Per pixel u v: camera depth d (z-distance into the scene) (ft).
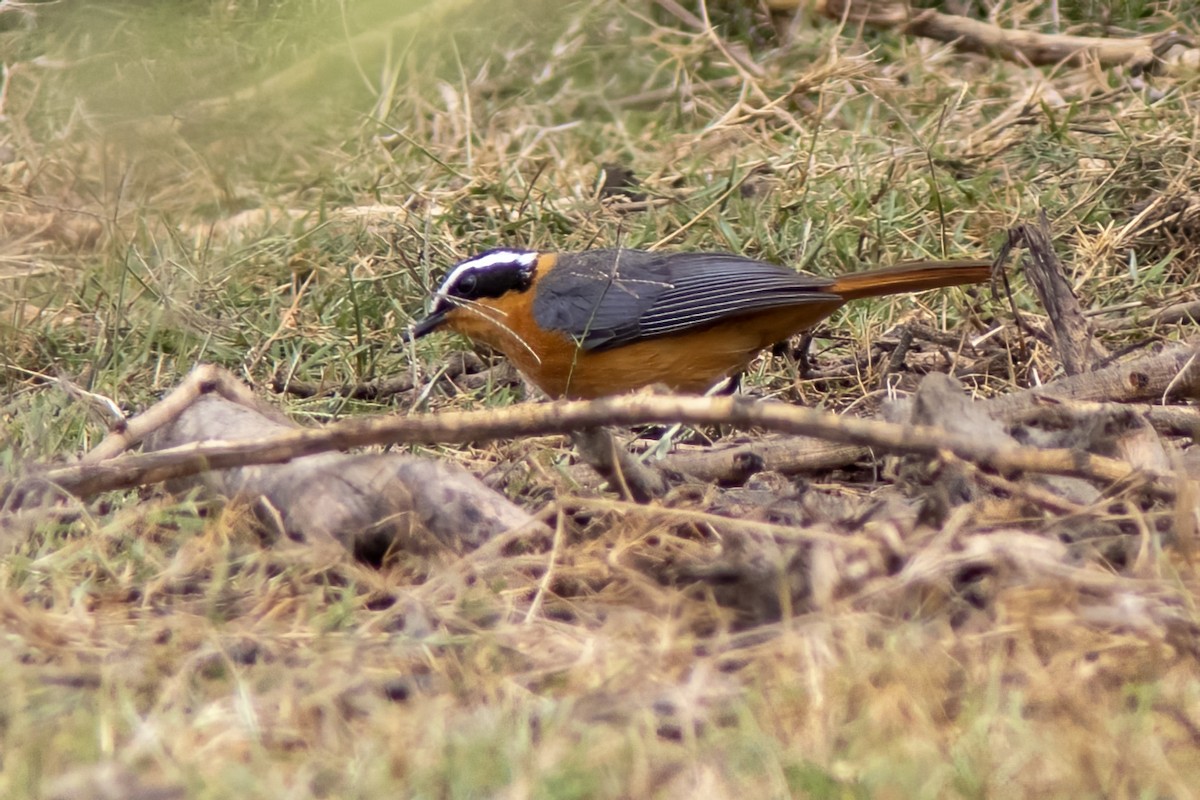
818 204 48.98
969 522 24.43
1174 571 22.34
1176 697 19.84
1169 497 24.85
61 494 27.73
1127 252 45.80
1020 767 18.19
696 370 37.52
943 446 24.64
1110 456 26.91
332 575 25.66
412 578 25.81
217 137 37.47
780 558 23.21
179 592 25.13
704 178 52.49
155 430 29.91
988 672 20.51
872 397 38.19
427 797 18.02
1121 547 24.03
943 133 55.11
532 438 33.58
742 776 18.20
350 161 53.31
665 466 30.37
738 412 24.45
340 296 44.68
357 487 26.00
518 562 24.95
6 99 57.82
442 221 48.93
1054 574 22.09
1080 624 21.58
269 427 28.86
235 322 43.19
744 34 65.82
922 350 41.24
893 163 49.26
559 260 37.88
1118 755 18.29
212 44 37.11
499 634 22.59
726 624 23.12
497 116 59.47
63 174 49.88
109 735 19.15
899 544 23.43
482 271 37.29
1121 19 65.26
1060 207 47.91
